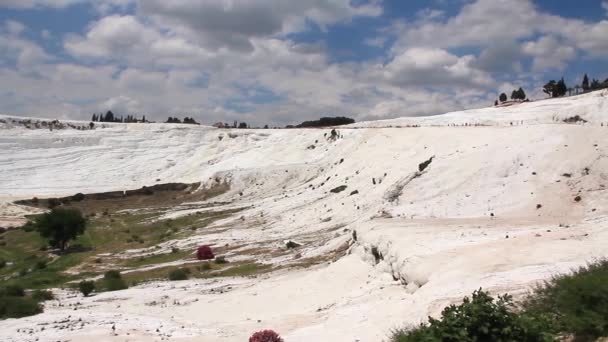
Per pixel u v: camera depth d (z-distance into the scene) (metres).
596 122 56.75
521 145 41.72
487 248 20.62
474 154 44.16
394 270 23.14
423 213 36.16
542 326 9.96
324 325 19.44
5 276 48.78
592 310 9.96
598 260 15.00
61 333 21.86
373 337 15.90
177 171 95.88
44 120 115.88
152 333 21.39
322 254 37.03
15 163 97.50
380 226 30.20
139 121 146.12
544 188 34.94
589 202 31.83
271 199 65.00
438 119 82.19
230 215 61.22
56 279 42.91
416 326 13.82
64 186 89.81
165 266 42.69
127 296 32.06
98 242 58.47
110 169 98.12
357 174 60.25
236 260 41.34
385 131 69.56
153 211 70.94
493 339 9.77
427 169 45.22
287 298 25.92
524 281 15.48
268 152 91.50
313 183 66.88
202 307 26.95
